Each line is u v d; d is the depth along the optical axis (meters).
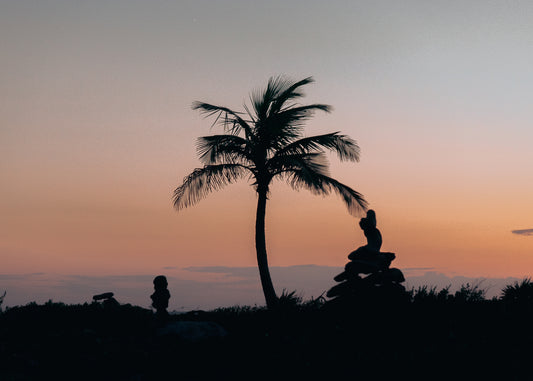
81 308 16.39
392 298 14.78
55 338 13.41
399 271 15.57
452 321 13.85
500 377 10.76
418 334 13.12
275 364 11.41
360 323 13.99
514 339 12.58
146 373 11.44
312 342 12.52
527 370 11.01
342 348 12.23
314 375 10.92
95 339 13.41
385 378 10.75
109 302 16.88
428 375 10.86
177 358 12.09
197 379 11.08
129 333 14.41
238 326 14.36
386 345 12.43
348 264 15.30
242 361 11.70
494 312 14.50
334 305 14.84
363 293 14.89
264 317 14.38
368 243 15.67
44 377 11.20
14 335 13.80
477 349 11.95
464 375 10.85
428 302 14.80
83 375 11.32
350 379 10.74
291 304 14.70
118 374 11.41
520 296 15.37
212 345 12.70
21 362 11.76
